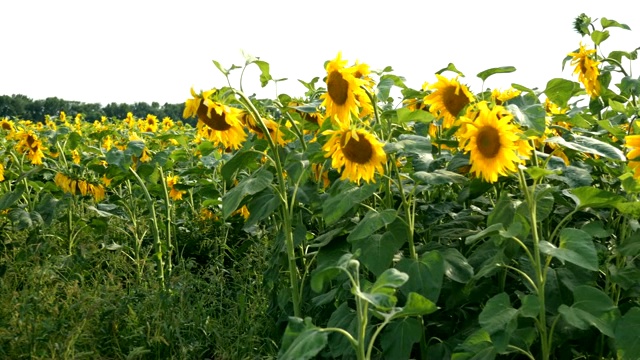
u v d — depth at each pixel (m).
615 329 2.72
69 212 6.20
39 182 6.84
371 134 3.35
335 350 3.38
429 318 3.85
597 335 3.35
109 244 6.32
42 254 5.75
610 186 4.03
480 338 2.88
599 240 3.90
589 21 4.89
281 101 4.70
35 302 4.39
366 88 3.71
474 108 3.32
